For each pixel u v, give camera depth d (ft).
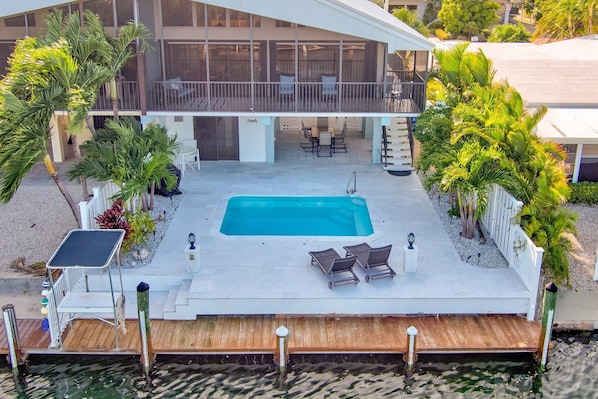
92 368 47.47
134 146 57.82
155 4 75.46
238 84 78.74
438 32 177.27
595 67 84.64
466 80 64.08
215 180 76.59
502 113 56.13
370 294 51.21
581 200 71.67
